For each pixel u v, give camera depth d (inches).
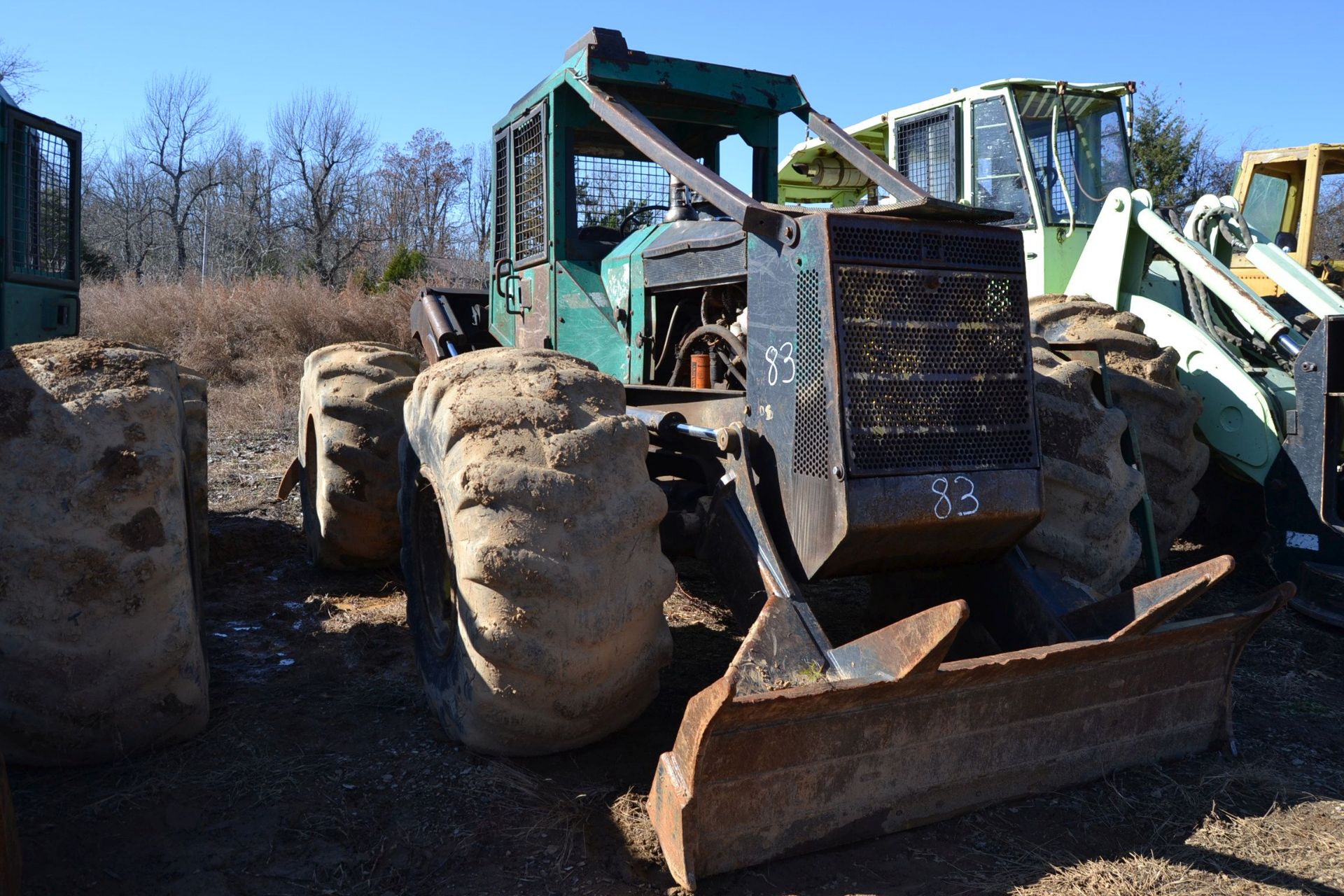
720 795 100.3
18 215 172.2
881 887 100.9
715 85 166.4
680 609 185.8
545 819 109.5
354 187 1414.9
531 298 182.2
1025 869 104.5
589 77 157.2
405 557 138.3
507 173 191.2
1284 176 310.7
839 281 116.4
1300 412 193.0
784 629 113.8
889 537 118.5
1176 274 252.2
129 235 1489.9
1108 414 149.5
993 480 123.2
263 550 223.8
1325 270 302.0
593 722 116.6
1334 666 168.2
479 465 109.3
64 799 112.3
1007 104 260.2
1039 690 115.3
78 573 111.0
